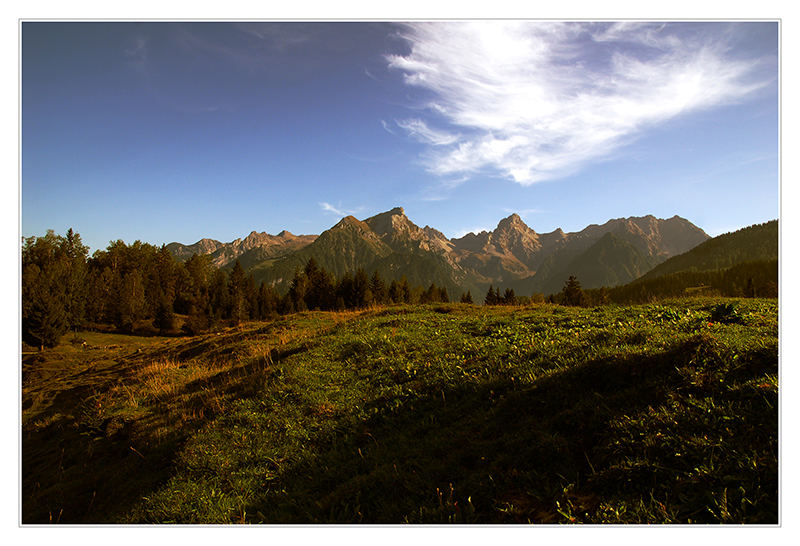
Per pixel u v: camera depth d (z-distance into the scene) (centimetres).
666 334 862
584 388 688
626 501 455
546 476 525
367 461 690
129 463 918
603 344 870
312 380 1119
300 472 724
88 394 1673
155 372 1750
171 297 10594
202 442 887
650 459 494
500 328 1302
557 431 597
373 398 938
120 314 8194
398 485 595
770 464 438
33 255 8912
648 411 571
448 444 667
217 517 634
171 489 732
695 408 550
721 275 17838
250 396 1105
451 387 870
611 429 558
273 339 1989
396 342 1328
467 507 510
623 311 1363
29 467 1057
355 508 562
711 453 471
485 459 592
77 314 6812
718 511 421
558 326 1234
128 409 1245
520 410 692
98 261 11025
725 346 666
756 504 414
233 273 12812
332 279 13012
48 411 1554
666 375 643
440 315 1798
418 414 820
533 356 912
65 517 771
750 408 517
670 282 18950
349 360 1247
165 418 1104
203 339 2508
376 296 11881
